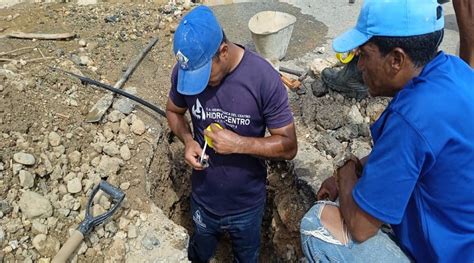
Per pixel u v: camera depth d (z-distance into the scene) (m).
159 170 3.35
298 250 3.37
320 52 4.27
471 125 1.79
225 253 3.73
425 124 1.75
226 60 2.38
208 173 2.77
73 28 4.06
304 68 4.03
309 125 3.61
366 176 1.91
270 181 3.55
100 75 3.62
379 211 1.91
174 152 3.59
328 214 2.33
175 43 2.32
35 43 3.77
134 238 2.88
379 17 1.81
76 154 3.07
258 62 2.44
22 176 2.83
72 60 3.66
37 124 3.07
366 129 3.48
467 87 1.83
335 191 2.62
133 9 4.47
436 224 1.97
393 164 1.81
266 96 2.47
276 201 3.49
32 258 2.69
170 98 2.80
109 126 3.28
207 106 2.56
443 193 1.89
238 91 2.46
